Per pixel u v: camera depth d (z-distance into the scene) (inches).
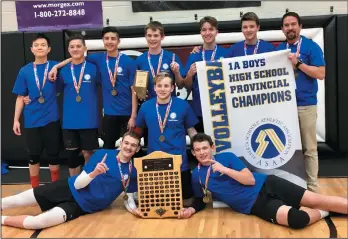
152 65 144.6
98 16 204.5
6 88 203.8
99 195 129.5
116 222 123.9
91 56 154.3
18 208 140.3
